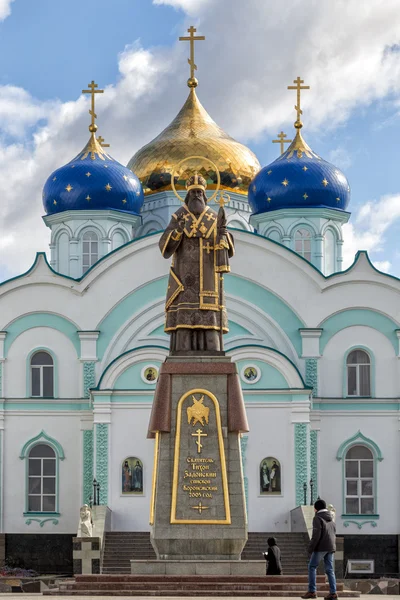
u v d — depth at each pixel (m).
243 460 64.25
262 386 64.81
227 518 40.81
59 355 68.38
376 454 66.94
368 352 67.94
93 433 65.25
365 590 46.66
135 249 69.12
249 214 79.19
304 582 40.25
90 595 38.44
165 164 77.69
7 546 66.75
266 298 68.75
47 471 67.56
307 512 61.75
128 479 64.06
